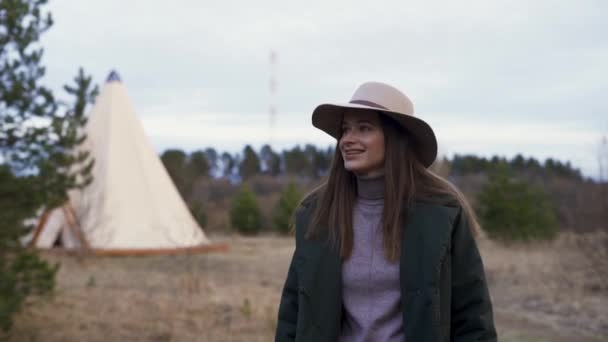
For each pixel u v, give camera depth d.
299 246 2.08
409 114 2.11
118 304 7.20
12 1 5.25
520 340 6.04
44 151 5.54
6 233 5.17
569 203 11.26
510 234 15.21
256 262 12.46
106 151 13.82
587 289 8.68
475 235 2.07
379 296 1.98
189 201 25.42
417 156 2.13
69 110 6.01
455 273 1.94
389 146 2.06
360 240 2.04
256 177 41.12
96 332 5.93
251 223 22.70
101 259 11.58
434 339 1.82
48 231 12.32
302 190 24.20
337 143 2.20
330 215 2.08
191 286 8.47
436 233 1.91
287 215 22.27
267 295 8.29
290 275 2.14
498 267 11.12
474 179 27.23
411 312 1.87
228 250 14.66
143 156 14.30
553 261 11.45
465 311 1.94
